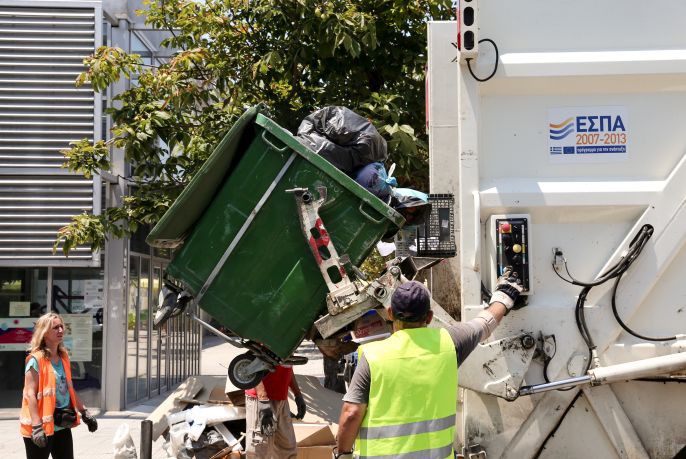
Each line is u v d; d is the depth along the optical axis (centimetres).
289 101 916
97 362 1144
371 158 387
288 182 354
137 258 1256
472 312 355
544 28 366
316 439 561
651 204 357
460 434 362
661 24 365
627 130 365
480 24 367
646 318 356
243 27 952
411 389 313
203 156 877
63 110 1116
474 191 361
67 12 1124
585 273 359
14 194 1109
